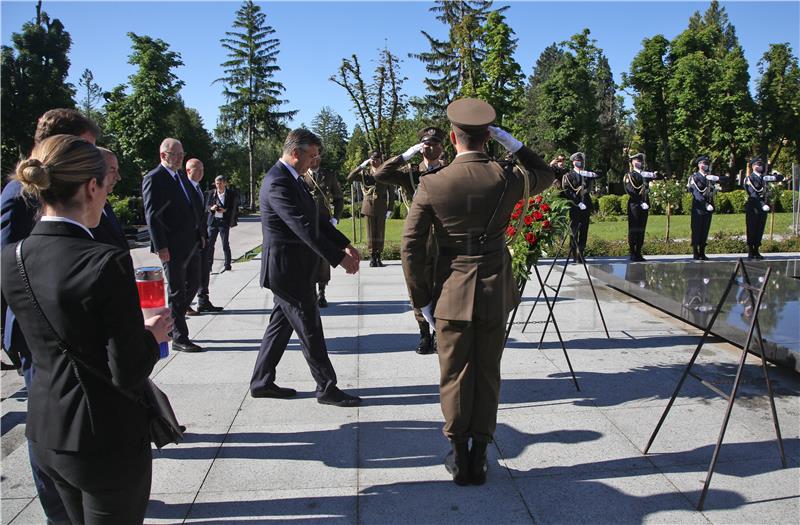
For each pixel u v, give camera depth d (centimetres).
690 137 4112
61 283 162
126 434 176
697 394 418
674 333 583
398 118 1948
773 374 457
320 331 403
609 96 5938
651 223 2061
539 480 303
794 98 4256
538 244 444
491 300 286
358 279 900
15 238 251
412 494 292
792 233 1495
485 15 3306
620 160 5053
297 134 384
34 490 300
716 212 2520
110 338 165
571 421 374
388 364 493
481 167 286
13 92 2739
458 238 287
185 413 392
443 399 297
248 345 555
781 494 285
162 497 290
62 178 170
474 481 300
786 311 545
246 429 367
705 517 268
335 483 303
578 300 741
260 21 4900
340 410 395
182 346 536
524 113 4844
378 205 971
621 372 466
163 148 529
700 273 755
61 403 170
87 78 4784
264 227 387
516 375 461
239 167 5291
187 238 531
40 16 2845
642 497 285
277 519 272
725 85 3966
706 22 6275
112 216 286
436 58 3362
